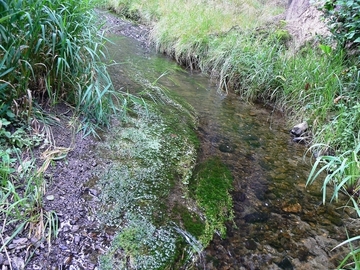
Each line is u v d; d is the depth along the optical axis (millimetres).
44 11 2100
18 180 1656
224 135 2965
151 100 3168
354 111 2873
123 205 1727
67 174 1819
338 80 3199
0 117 1910
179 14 6449
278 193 2268
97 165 1966
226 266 1582
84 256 1400
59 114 2279
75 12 2350
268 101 4035
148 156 2199
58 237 1449
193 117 3135
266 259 1681
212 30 5559
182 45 5152
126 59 4520
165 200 1857
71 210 1604
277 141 3082
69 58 2301
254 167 2543
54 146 1990
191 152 2430
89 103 2303
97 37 3025
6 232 1398
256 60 4254
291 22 5227
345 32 3512
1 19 1698
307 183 2393
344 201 2275
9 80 1934
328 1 3621
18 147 1867
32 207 1523
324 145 2807
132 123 2576
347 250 1820
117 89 3143
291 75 3850
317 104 3311
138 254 1477
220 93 4133
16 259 1309
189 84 4207
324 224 2020
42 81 2234
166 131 2615
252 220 1951
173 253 1538
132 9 7598
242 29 5367
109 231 1552
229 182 2256
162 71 4422
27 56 1996
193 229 1725
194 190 2043
